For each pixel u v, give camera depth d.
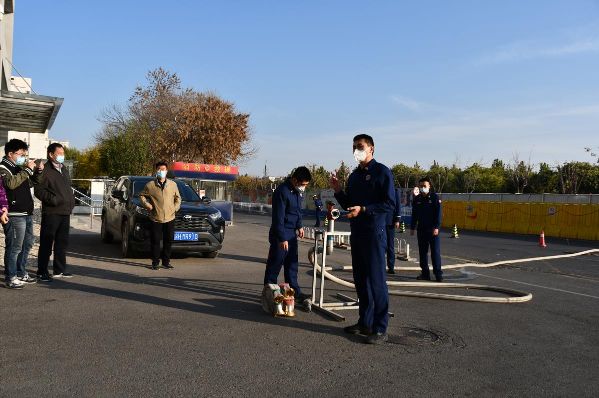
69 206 7.47
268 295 5.85
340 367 4.17
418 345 4.89
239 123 43.22
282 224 6.23
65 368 3.87
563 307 7.07
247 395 3.51
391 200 4.96
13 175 6.43
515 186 47.22
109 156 41.28
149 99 44.53
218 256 11.20
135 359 4.14
